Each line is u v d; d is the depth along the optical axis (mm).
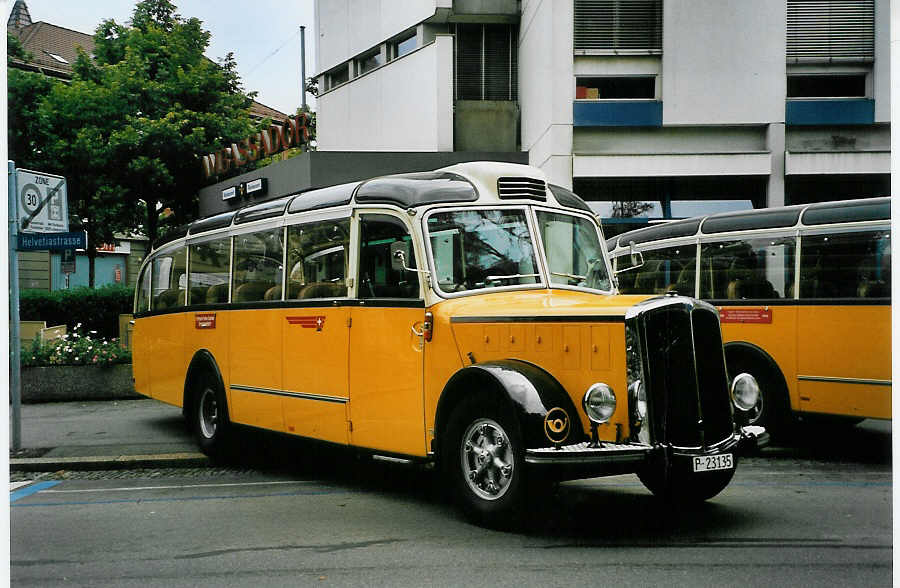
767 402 9422
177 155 23906
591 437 5469
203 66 24234
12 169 9312
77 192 23344
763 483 7648
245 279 8875
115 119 23125
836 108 19516
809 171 19422
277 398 8141
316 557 5301
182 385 9930
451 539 5660
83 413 12617
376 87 23625
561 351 5766
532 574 4832
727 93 19531
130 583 4871
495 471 5836
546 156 20047
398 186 6945
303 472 8578
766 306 9453
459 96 23078
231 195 23328
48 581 4953
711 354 5895
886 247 8539
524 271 6934
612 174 19703
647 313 5543
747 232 9828
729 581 4676
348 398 7191
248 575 4957
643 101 19750
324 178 20141
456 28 23031
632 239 11453
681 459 5543
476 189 6945
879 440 10305
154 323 10867
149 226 24875
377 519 6328
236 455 9156
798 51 19531
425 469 8602
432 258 6559
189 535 5988
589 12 19781
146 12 25609
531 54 21469
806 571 4855
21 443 9852
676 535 5703
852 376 8727
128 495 7562
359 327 7094
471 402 5922
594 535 5719
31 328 16250
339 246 7422
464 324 6230
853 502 6773
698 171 19656
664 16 19531
